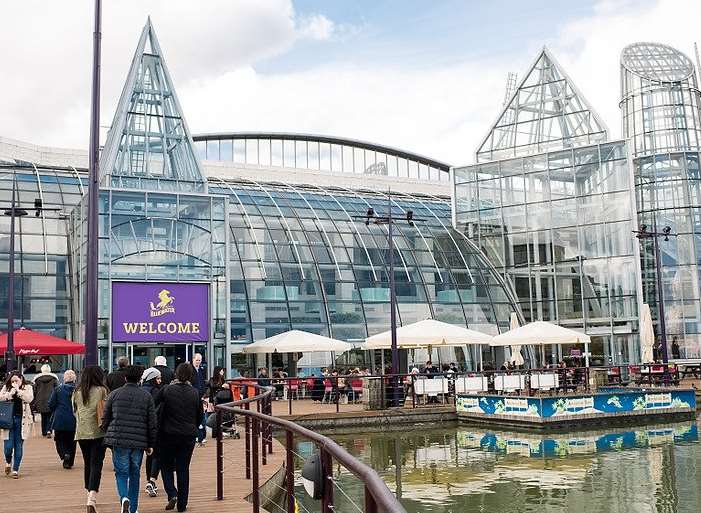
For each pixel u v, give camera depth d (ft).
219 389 77.51
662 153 188.65
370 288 150.10
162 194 116.88
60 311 120.26
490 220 172.04
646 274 184.03
